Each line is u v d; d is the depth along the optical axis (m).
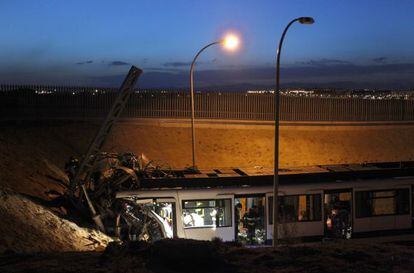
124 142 41.22
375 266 11.48
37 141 33.69
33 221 18.95
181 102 49.47
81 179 23.31
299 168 24.42
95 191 22.89
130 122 44.88
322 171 23.44
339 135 50.44
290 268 11.23
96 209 22.55
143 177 23.11
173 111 49.03
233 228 20.20
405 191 22.72
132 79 24.00
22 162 27.89
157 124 45.44
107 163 23.59
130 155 24.44
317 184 21.44
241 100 51.47
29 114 42.19
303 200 21.17
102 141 24.03
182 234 19.77
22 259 12.71
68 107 44.75
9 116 40.84
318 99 54.06
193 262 11.25
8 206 19.06
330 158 46.38
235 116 50.94
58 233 18.91
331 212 21.53
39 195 24.23
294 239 19.69
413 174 24.03
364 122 52.84
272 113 52.25
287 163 43.94
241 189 20.61
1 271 11.18
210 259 11.41
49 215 20.50
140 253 12.02
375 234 22.06
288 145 46.34
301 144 47.03
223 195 20.23
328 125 51.00
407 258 12.19
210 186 21.12
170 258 11.39
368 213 22.08
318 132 49.88
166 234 19.78
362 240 21.89
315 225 21.09
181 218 19.89
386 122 54.00
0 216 17.77
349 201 21.84
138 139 42.34
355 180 22.34
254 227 20.48
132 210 20.58
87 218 22.58
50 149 33.72
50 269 11.23
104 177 22.84
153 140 42.88
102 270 11.05
